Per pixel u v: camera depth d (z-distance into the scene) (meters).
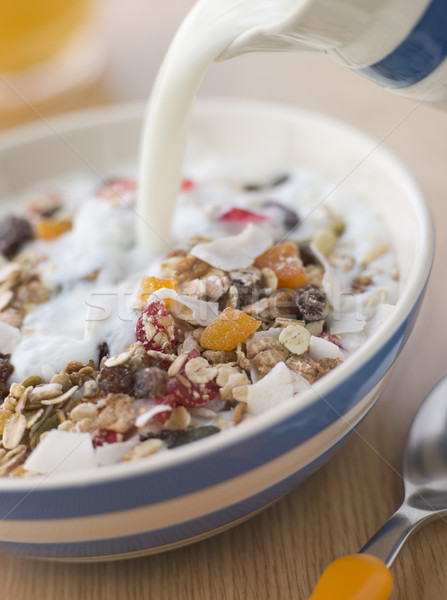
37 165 0.40
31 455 0.25
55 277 0.33
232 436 0.23
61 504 0.23
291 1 0.28
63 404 0.27
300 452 0.25
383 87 0.28
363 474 0.29
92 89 0.50
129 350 0.27
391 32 0.25
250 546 0.28
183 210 0.36
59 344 0.30
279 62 0.51
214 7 0.31
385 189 0.33
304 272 0.31
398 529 0.27
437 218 0.38
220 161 0.39
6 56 0.47
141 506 0.23
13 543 0.25
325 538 0.28
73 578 0.28
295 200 0.36
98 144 0.40
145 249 0.34
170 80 0.32
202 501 0.24
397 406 0.31
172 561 0.28
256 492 0.25
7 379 0.29
